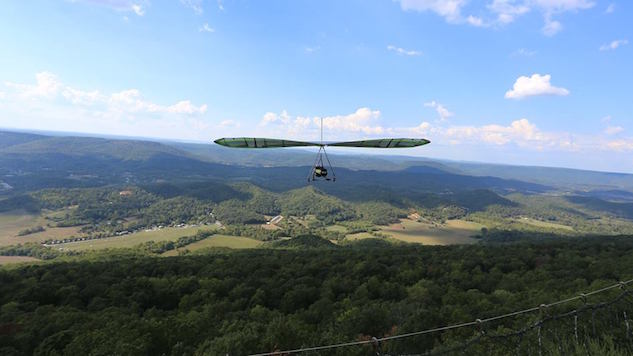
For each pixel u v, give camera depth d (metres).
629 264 47.69
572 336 17.12
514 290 44.25
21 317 38.34
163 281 52.88
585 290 35.81
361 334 32.53
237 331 32.56
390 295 47.59
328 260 67.69
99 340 30.08
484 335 15.40
